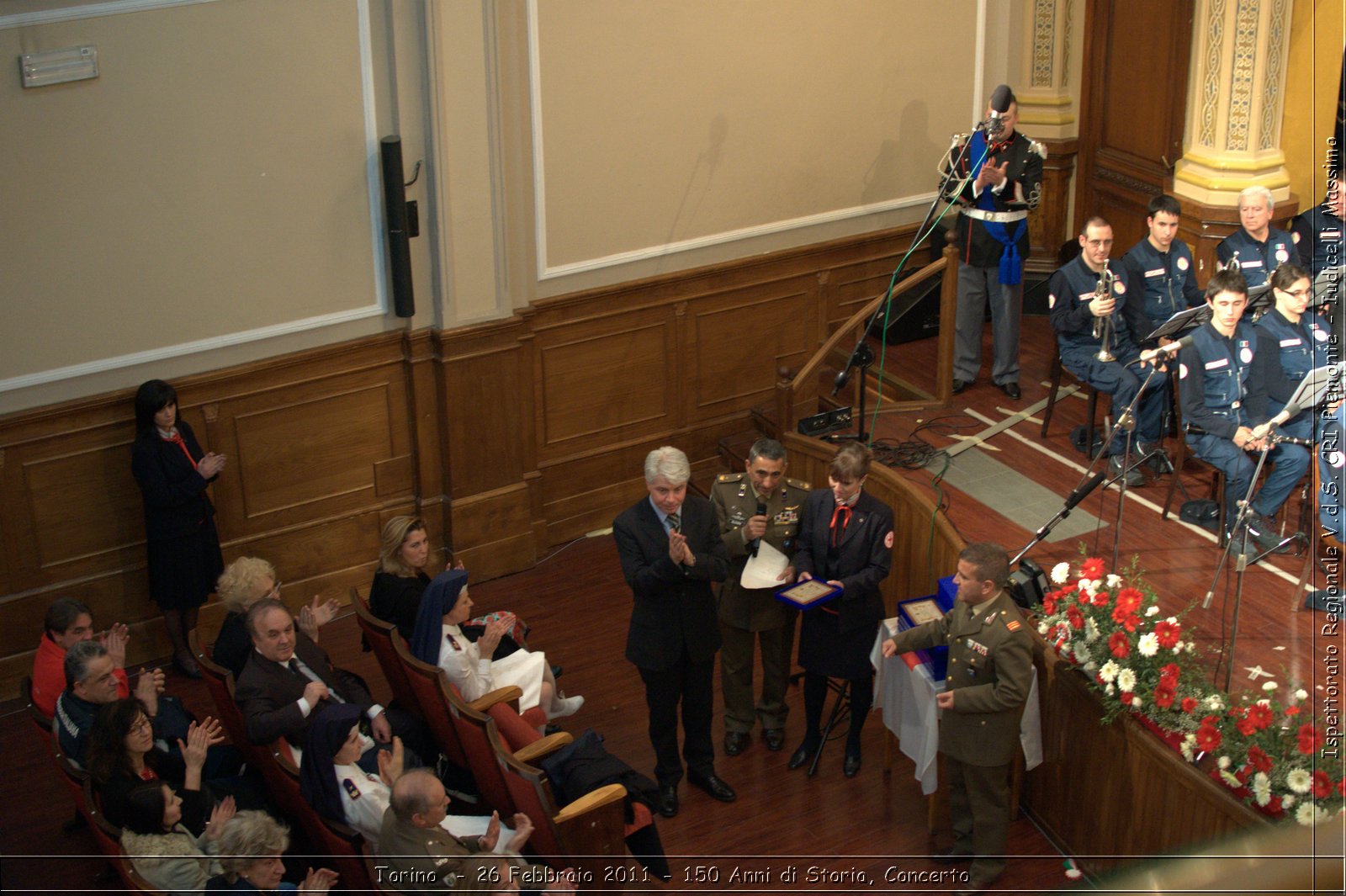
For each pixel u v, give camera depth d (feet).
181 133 19.39
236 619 17.21
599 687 20.53
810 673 17.95
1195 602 17.60
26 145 18.31
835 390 22.57
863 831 17.43
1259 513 18.70
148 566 20.26
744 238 24.97
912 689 17.06
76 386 19.61
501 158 21.66
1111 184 26.76
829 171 25.52
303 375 21.35
